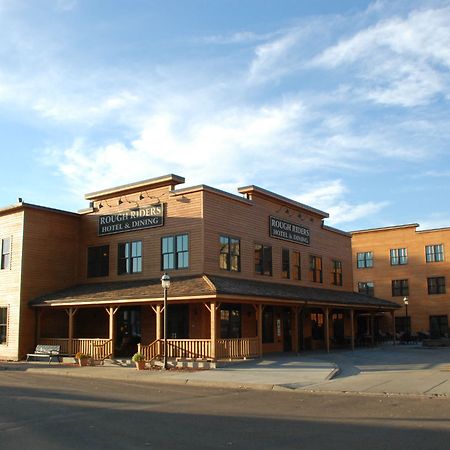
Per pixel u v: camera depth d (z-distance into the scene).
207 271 27.30
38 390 17.31
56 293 30.73
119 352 29.28
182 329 27.92
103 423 11.30
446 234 51.59
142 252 29.84
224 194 28.89
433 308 51.22
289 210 34.75
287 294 28.33
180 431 10.36
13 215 31.20
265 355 28.81
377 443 9.16
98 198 32.50
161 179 29.16
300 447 8.92
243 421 11.41
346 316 40.56
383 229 54.91
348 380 19.30
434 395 15.43
